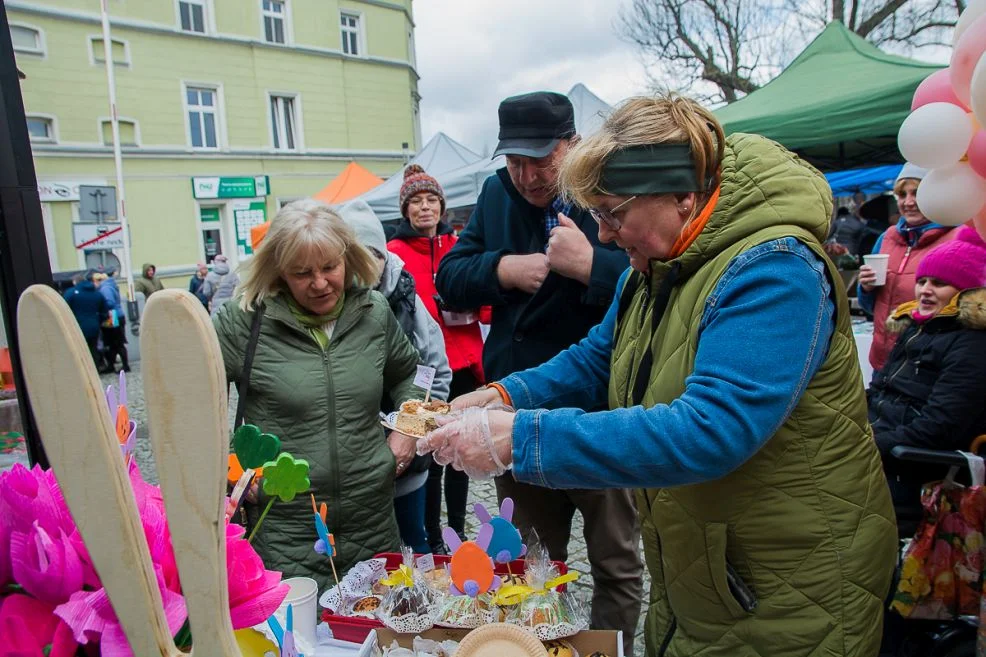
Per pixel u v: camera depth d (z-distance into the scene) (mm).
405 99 19594
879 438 1877
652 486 931
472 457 976
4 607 662
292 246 1541
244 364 1617
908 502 1876
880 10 12164
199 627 545
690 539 1068
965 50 1434
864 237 7211
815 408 981
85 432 525
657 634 1206
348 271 1737
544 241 1936
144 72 14727
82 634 612
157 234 15227
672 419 902
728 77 14820
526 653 1059
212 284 11586
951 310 1879
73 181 13797
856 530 1012
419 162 7410
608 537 1794
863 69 5160
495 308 2016
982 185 1508
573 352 1443
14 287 1446
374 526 1691
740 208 976
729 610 1055
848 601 1012
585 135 1036
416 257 3008
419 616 1232
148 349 507
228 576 696
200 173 15789
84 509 542
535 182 1829
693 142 944
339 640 1278
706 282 1000
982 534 1679
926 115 1471
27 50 13086
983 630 1473
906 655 1868
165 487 525
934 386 1833
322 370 1630
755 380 892
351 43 18516
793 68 5762
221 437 513
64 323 507
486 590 1248
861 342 3197
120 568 556
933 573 1724
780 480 998
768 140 1049
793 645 1018
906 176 2988
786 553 1014
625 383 1205
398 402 1883
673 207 994
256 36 16391
